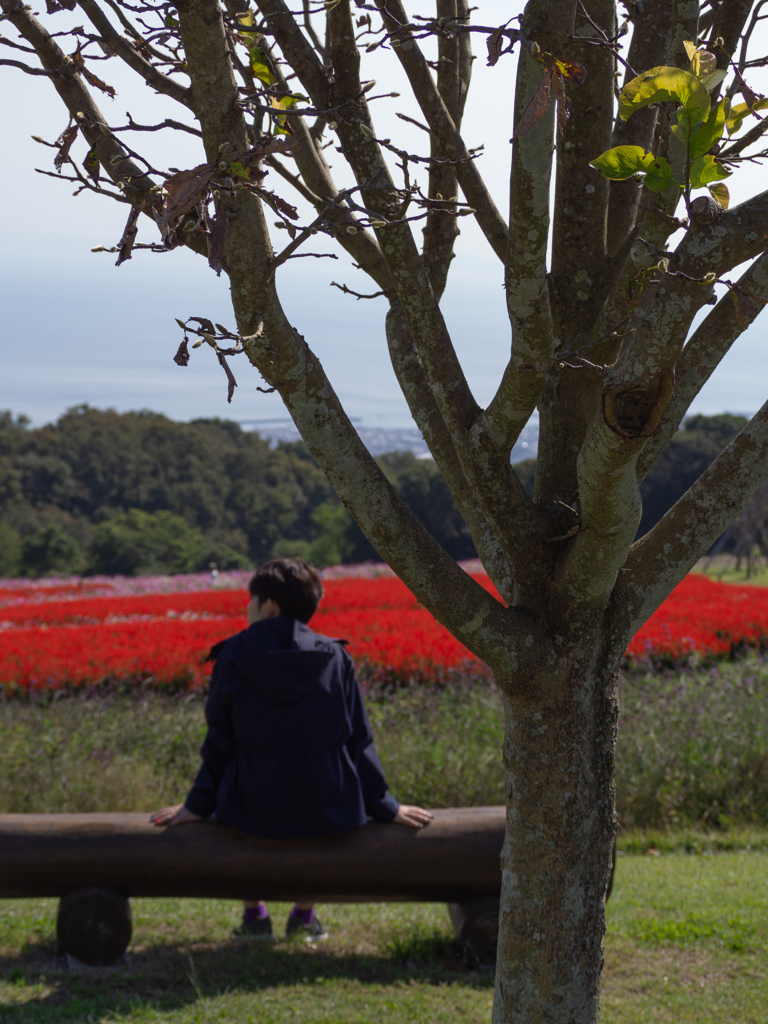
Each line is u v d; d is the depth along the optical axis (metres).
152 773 6.05
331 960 3.51
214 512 77.56
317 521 65.06
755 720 6.49
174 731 6.76
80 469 76.81
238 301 1.39
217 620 12.23
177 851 3.20
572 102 1.74
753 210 1.27
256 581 3.41
